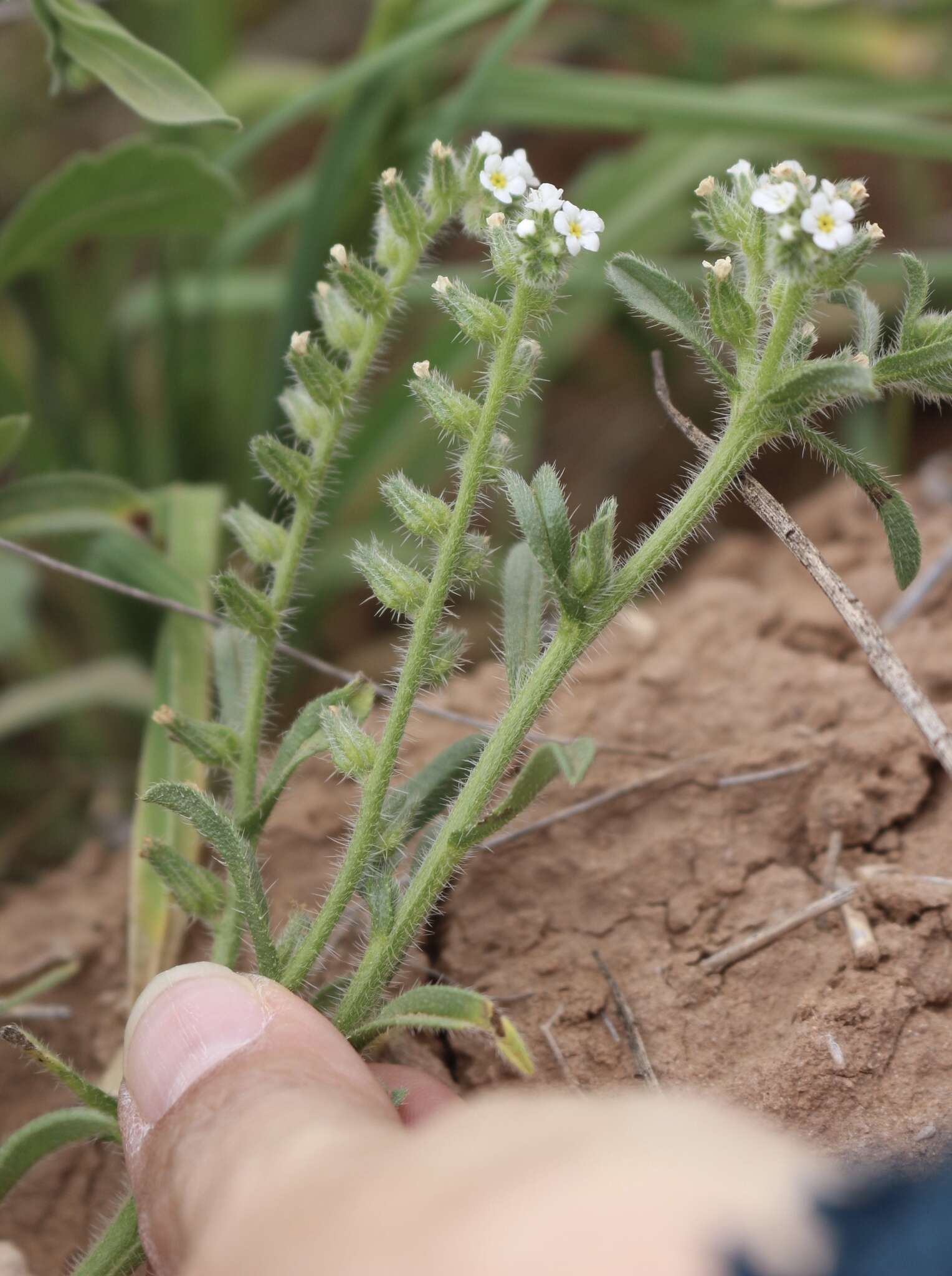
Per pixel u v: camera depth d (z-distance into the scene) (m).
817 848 0.28
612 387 0.59
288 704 0.43
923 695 0.24
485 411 0.24
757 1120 0.25
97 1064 0.29
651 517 0.56
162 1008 0.23
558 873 0.28
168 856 0.24
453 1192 0.19
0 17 0.36
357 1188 0.19
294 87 0.51
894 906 0.26
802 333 0.24
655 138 0.48
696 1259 0.18
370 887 0.24
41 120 0.62
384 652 0.49
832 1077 0.25
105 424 0.49
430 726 0.31
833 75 0.52
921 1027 0.25
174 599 0.31
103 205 0.32
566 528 0.23
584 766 0.22
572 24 0.61
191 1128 0.22
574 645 0.24
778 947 0.27
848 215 0.22
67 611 0.49
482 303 0.24
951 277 0.44
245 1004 0.23
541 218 0.23
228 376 0.49
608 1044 0.26
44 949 0.30
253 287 0.46
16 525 0.32
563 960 0.27
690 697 0.30
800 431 0.23
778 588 0.36
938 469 0.39
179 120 0.28
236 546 0.41
